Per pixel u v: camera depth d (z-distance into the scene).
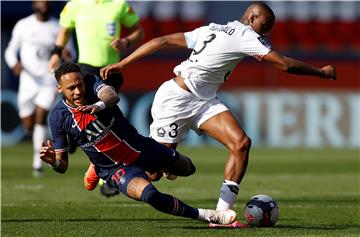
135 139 29.33
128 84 94.44
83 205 39.47
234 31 31.36
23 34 57.78
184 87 32.53
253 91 88.31
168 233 28.33
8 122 89.00
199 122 32.44
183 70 32.59
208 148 87.56
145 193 27.81
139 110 86.88
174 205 28.30
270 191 47.62
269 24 31.77
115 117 28.72
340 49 99.56
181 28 98.62
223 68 31.94
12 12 92.88
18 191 46.78
